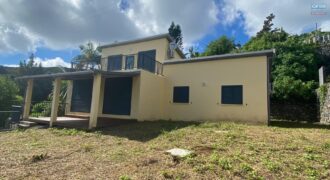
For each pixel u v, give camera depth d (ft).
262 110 34.40
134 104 39.81
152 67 43.88
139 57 43.91
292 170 12.98
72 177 12.87
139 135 25.86
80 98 48.34
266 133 24.13
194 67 42.47
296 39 69.00
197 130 26.48
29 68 101.65
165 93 45.09
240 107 36.47
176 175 12.71
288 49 64.18
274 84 54.08
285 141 19.76
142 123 35.55
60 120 37.81
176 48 54.85
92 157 17.13
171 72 45.09
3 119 40.57
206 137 22.12
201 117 40.11
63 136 26.35
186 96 42.57
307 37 74.38
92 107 31.17
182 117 42.24
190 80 42.52
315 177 11.96
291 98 52.75
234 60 38.29
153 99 41.68
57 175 13.24
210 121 37.19
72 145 21.42
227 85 38.29
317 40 65.92
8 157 17.16
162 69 45.98
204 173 12.94
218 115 38.40
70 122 35.04
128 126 32.55
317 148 17.04
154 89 42.14
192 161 14.80
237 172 12.83
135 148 19.66
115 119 40.16
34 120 37.11
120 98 42.22
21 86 68.33
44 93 81.87
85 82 48.16
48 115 48.34
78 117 45.21
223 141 20.20
